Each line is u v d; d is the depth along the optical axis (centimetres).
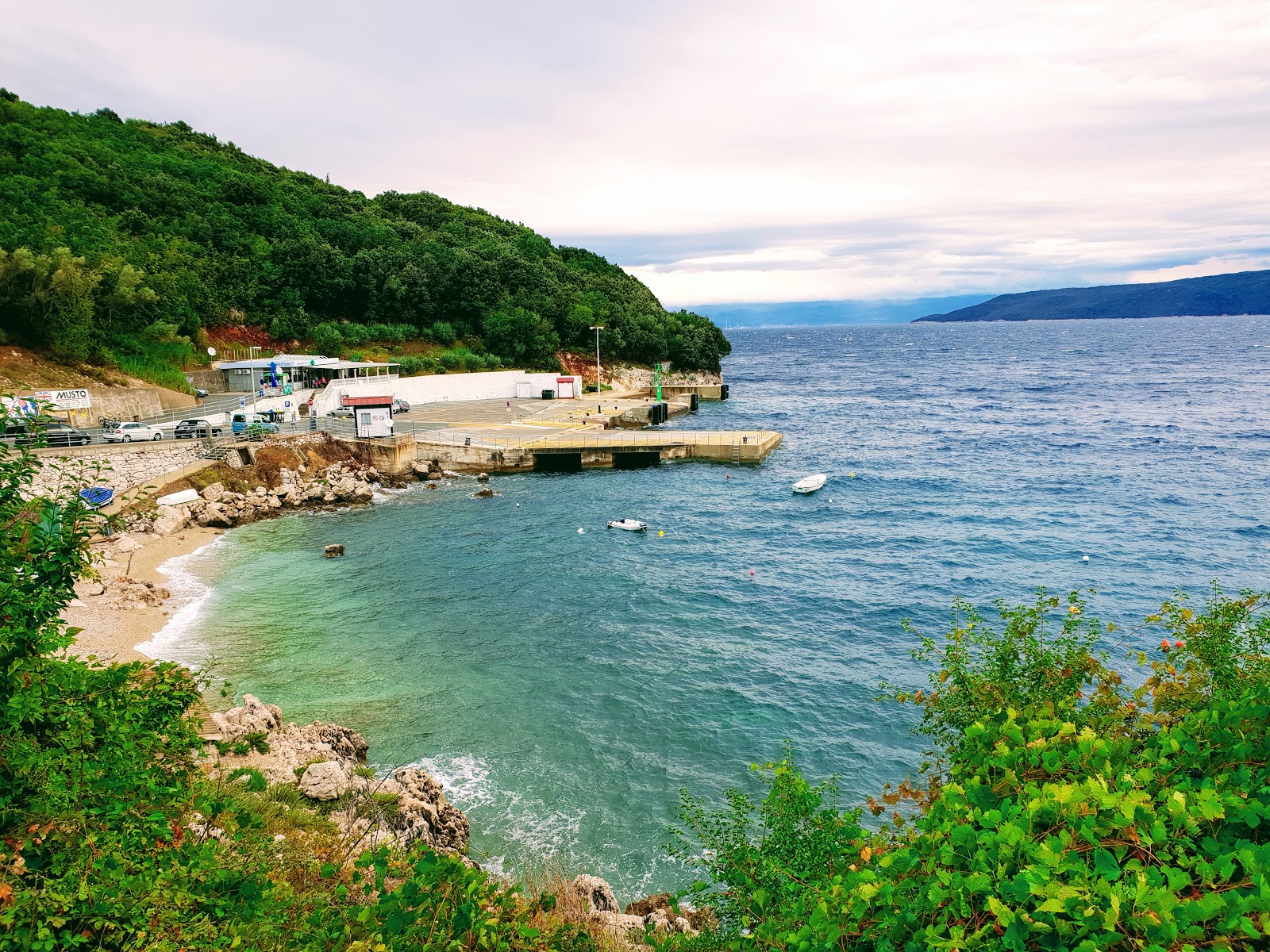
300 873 1398
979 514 6219
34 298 6088
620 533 5609
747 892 1174
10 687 827
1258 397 13875
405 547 5172
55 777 800
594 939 1477
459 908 843
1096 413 12125
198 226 10100
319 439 6681
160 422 6406
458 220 15988
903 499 6700
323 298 10812
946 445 9312
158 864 888
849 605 4353
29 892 725
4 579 847
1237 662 1136
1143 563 5019
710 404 13725
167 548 4822
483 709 3114
